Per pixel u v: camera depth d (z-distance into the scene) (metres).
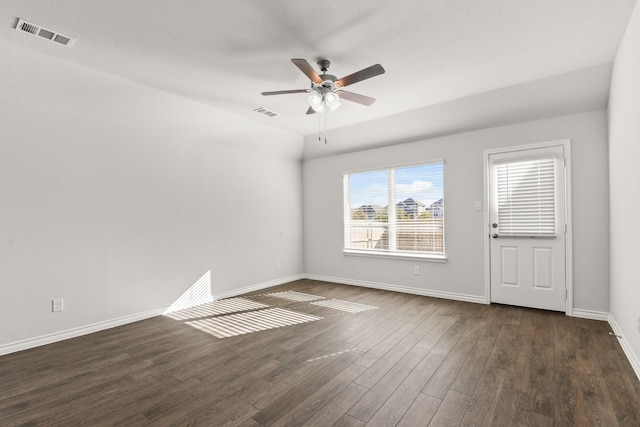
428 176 4.57
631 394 2.02
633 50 2.22
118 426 1.79
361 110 4.14
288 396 2.06
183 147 4.14
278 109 4.07
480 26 2.36
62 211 3.12
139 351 2.80
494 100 3.63
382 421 1.80
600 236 3.39
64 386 2.22
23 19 2.20
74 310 3.18
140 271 3.69
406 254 4.73
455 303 4.12
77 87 3.01
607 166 3.35
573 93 3.29
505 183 3.92
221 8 2.12
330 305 4.13
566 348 2.71
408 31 2.42
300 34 2.44
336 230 5.48
